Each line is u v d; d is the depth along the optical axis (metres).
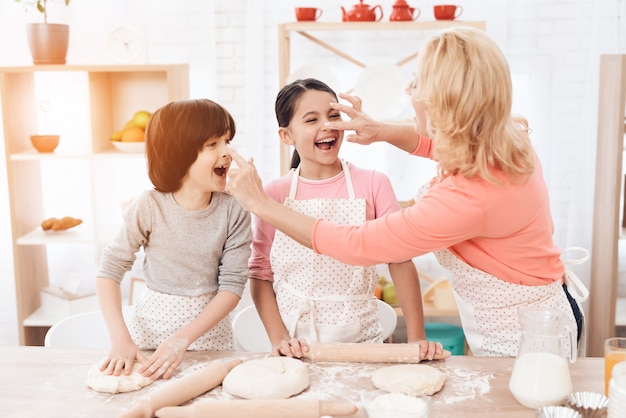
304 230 1.53
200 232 1.70
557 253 1.62
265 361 1.47
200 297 1.73
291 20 3.16
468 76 1.35
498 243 1.54
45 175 3.28
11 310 3.38
